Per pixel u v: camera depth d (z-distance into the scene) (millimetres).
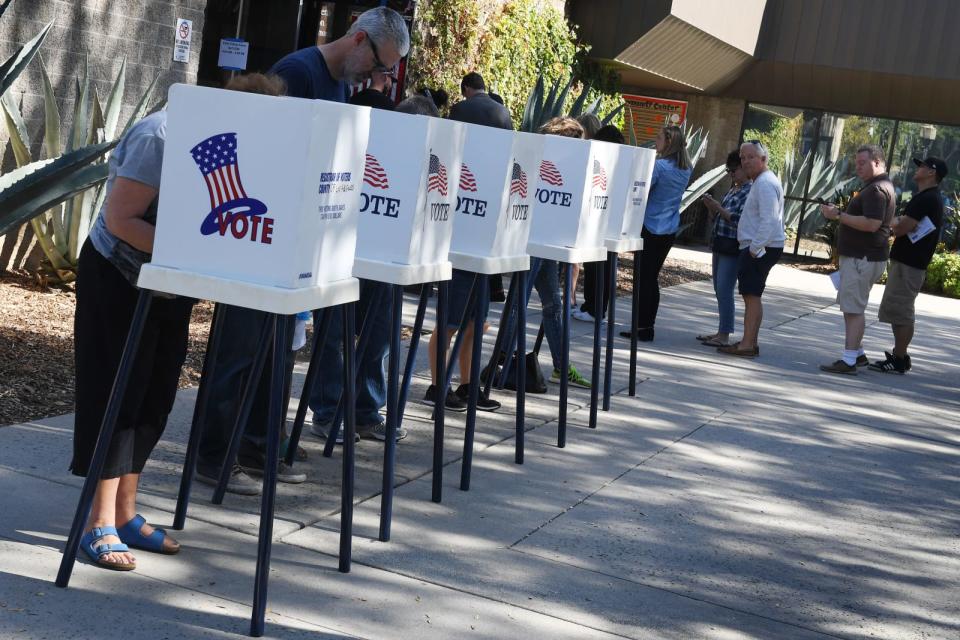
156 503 4129
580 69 16312
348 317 3564
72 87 7977
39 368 5551
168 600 3330
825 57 18172
